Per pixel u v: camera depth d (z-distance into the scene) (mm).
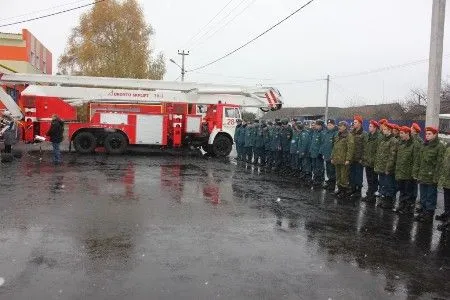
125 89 20547
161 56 46906
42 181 11719
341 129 11648
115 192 10531
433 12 11727
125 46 42844
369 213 9617
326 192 12172
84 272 5383
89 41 42906
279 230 7793
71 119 19812
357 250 6848
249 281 5359
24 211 8289
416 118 40344
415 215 9609
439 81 11742
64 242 6500
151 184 11914
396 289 5367
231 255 6285
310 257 6395
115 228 7363
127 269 5539
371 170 11109
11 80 19641
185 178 13359
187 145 21188
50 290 4824
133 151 22203
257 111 22859
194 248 6504
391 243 7336
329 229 8047
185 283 5191
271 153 16859
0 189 10398
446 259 6609
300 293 5086
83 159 17562
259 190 11891
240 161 19562
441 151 8914
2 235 6723
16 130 16375
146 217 8211
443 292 5344
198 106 21469
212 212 8906
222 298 4832
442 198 12344
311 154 13453
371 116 49969
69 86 19969
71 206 8852
